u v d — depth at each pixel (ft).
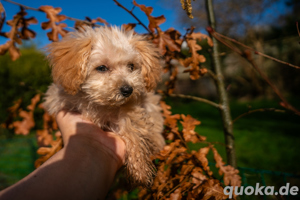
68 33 0.86
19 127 0.94
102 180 0.45
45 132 0.92
